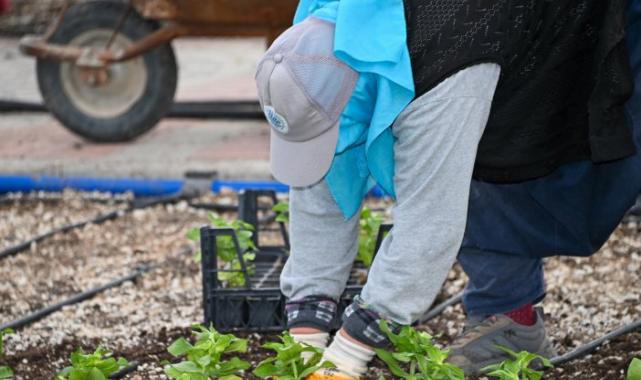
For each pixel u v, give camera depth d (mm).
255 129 10414
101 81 9383
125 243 7312
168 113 10734
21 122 10875
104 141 9625
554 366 4957
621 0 3785
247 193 6102
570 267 6543
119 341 5449
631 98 4105
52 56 9281
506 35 3713
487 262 4688
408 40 3709
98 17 9320
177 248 7164
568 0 3857
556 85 3975
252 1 8938
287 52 3736
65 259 6980
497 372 4297
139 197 8492
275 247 6176
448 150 3697
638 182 4219
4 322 5875
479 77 3676
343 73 3721
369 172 4137
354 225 4426
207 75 13617
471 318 4922
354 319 4160
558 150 4137
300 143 3816
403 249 3857
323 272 4402
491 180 4105
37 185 8547
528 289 4766
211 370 4344
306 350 4176
